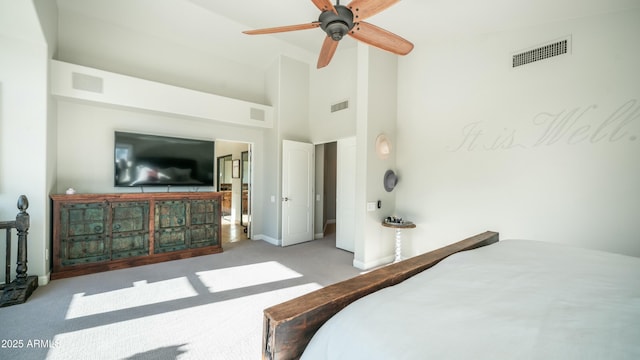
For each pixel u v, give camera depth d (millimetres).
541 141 2627
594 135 2332
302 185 5062
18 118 2777
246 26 3896
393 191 3908
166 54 4305
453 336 745
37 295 2629
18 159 2783
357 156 3615
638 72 2141
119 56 3908
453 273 1255
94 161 3689
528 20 2600
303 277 3225
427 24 2979
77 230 3197
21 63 2779
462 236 3223
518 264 1384
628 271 1291
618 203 2229
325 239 5391
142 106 3689
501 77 2902
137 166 3928
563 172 2502
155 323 2156
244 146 6828
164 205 3809
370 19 2922
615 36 2236
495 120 2943
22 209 2629
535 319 826
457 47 3271
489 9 2543
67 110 3496
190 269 3469
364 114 3531
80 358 1732
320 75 5074
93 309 2365
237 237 5496
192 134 4508
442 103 3418
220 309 2402
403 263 1453
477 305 925
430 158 3541
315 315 938
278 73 4945
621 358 642
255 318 2258
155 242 3740
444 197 3398
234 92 5023
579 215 2416
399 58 3889
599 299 978
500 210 2906
